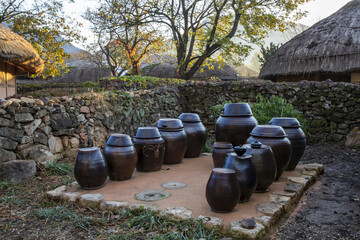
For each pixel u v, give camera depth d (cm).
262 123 621
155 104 802
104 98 613
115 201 300
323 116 752
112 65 2381
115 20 1672
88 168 333
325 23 1166
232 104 449
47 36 1152
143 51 2066
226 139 441
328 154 622
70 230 261
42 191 361
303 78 1116
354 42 993
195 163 473
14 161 393
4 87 702
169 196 315
